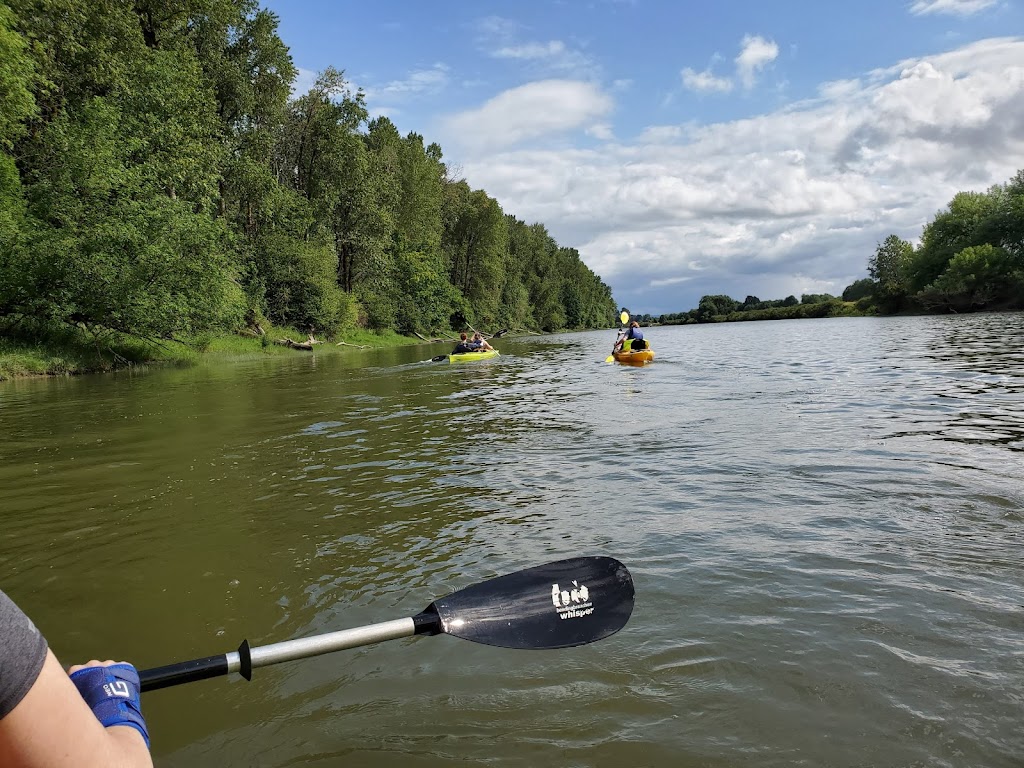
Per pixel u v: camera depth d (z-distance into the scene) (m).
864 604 2.94
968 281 53.16
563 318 95.31
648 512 4.35
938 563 3.34
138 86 24.39
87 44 23.70
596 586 2.60
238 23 31.42
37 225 19.28
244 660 1.88
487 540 3.98
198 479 5.72
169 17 28.11
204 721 2.34
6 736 0.97
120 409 10.36
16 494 5.39
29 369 17.34
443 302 54.25
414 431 7.78
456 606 2.36
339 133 38.50
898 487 4.63
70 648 2.89
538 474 5.50
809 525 3.96
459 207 64.56
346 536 4.16
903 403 8.33
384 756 2.11
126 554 3.99
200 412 9.85
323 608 3.18
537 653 2.70
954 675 2.39
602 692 2.40
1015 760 1.96
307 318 36.00
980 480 4.72
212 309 22.28
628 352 17.59
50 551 4.08
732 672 2.48
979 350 16.48
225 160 30.75
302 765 2.08
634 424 7.66
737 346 25.08
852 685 2.36
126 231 19.44
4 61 18.08
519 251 91.19
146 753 1.30
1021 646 2.56
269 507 4.83
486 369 17.88
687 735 2.14
